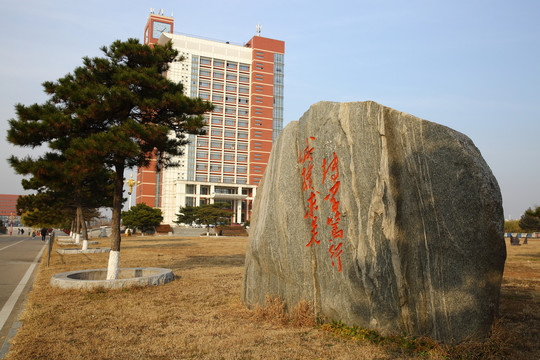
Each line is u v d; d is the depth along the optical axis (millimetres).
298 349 5293
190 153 85000
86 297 8953
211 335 6070
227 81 88625
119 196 11500
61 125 10383
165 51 12203
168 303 8453
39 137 10680
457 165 5371
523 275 12930
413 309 5363
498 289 5289
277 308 6875
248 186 87562
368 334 5531
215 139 87062
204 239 42812
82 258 19656
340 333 5750
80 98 10336
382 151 5844
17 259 19812
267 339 5773
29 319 7016
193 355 5188
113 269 11102
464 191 5305
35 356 5105
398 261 5484
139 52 11508
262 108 89500
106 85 11492
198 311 7723
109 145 9820
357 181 6023
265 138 89250
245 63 90250
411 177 5590
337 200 6273
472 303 5148
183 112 11828
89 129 11258
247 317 7152
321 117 6844
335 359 4922
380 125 5945
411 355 4961
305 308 6504
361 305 5727
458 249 5246
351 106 6340
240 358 5020
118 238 11344
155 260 18453
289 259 6969
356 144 6148
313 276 6570
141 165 12055
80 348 5430
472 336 5094
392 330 5441
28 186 24438
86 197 25609
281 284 7160
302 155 7168
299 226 6914
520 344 5492
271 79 90812
